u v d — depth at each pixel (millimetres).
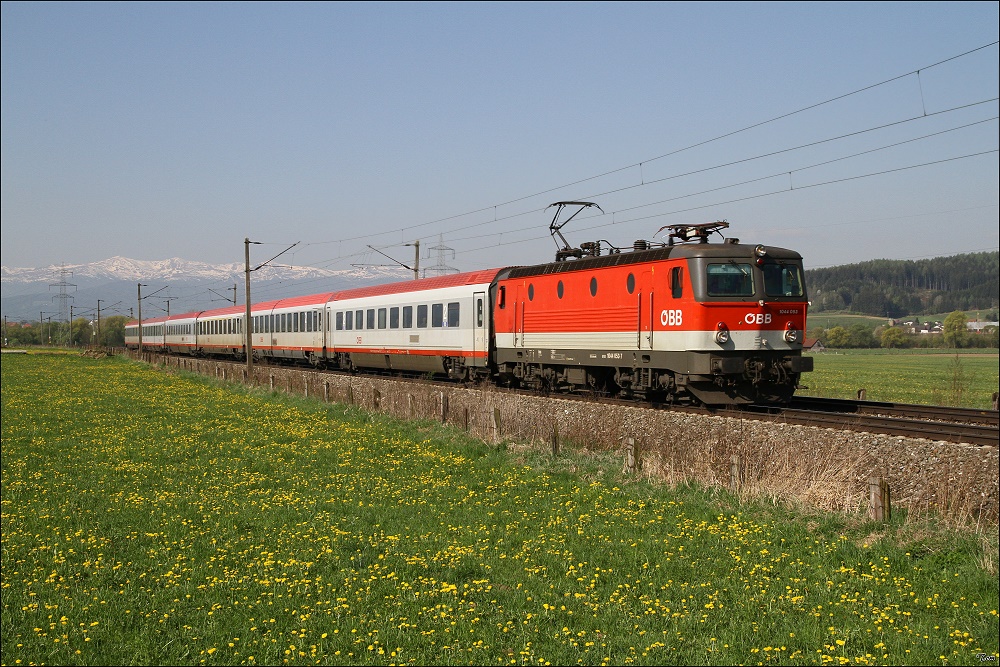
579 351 25781
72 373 63875
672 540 12883
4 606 11367
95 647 9750
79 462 22891
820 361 93312
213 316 73938
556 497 16359
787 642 8977
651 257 22609
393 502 16875
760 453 15609
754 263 21594
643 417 19031
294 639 9742
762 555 11805
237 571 12648
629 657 8789
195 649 9586
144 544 14531
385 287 41812
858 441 14203
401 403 29094
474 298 32188
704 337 21047
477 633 9664
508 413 23281
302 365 54750
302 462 21891
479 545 13352
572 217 29672
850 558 11461
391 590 11398
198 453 24000
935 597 9883
